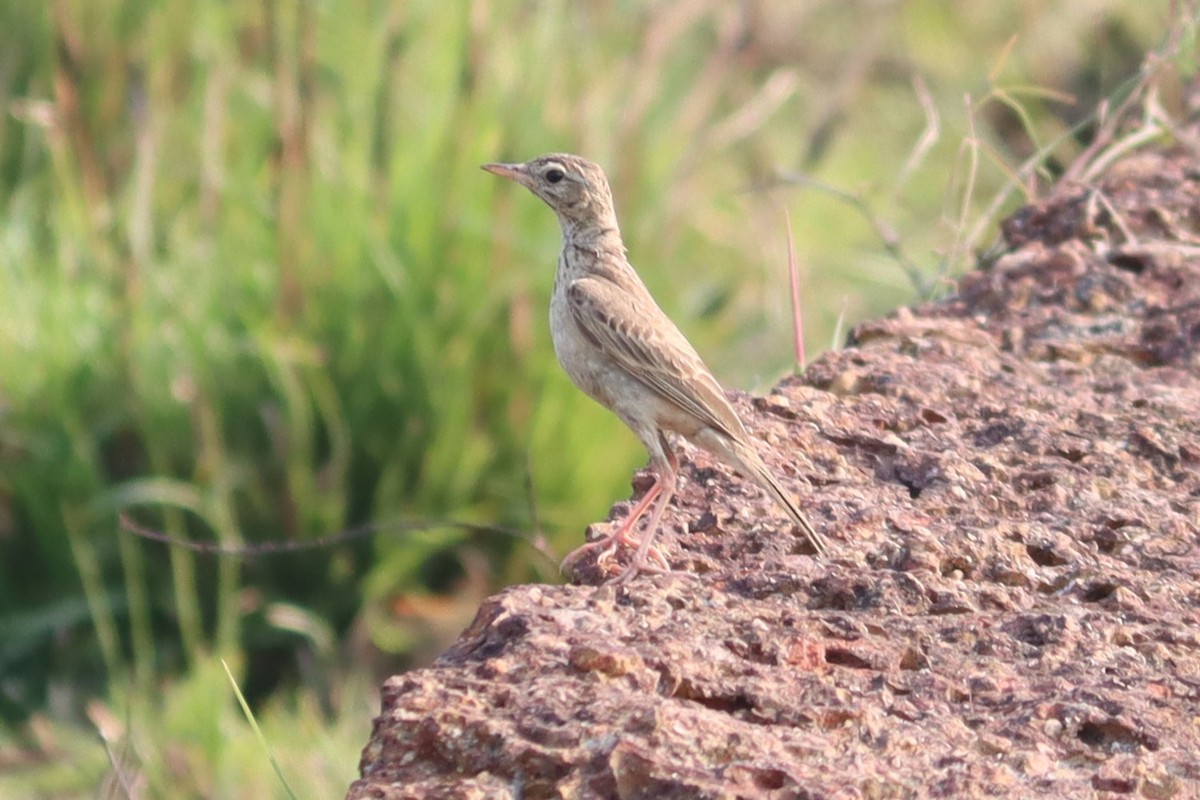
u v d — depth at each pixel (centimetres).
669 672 492
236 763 1130
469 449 1365
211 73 1530
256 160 1545
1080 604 562
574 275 752
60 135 1460
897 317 805
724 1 1831
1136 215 895
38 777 1145
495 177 1426
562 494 1392
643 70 1547
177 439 1351
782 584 562
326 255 1398
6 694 1248
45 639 1290
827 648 518
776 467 654
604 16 1645
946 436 683
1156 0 1758
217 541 1333
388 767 464
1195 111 1090
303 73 1398
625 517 636
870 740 471
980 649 527
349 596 1340
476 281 1400
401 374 1373
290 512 1330
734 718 479
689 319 1536
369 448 1365
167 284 1398
